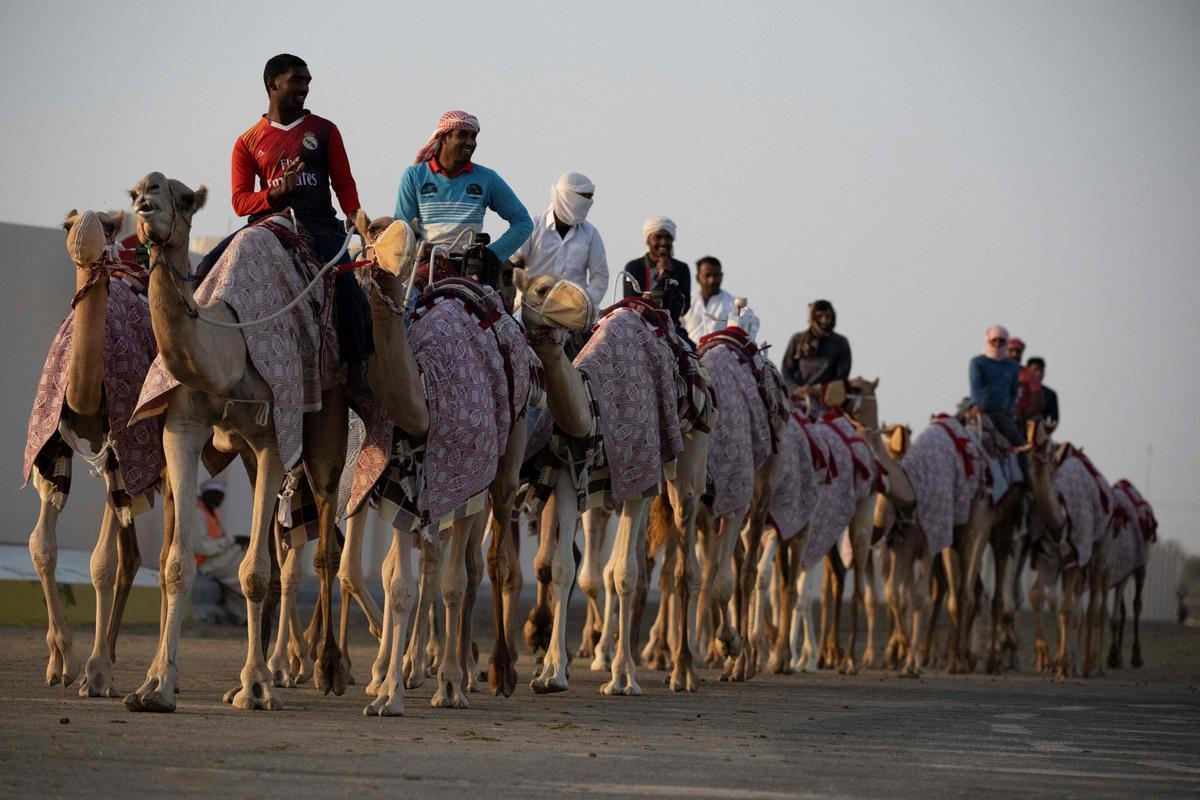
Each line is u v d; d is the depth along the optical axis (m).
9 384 35.91
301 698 16.89
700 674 25.28
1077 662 33.72
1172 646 49.06
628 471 19.33
